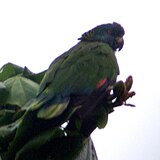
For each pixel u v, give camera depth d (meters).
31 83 7.50
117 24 8.49
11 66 7.96
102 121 6.94
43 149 6.70
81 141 6.91
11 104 7.30
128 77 6.82
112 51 7.86
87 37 8.34
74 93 6.93
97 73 7.28
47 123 6.55
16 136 6.43
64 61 7.39
